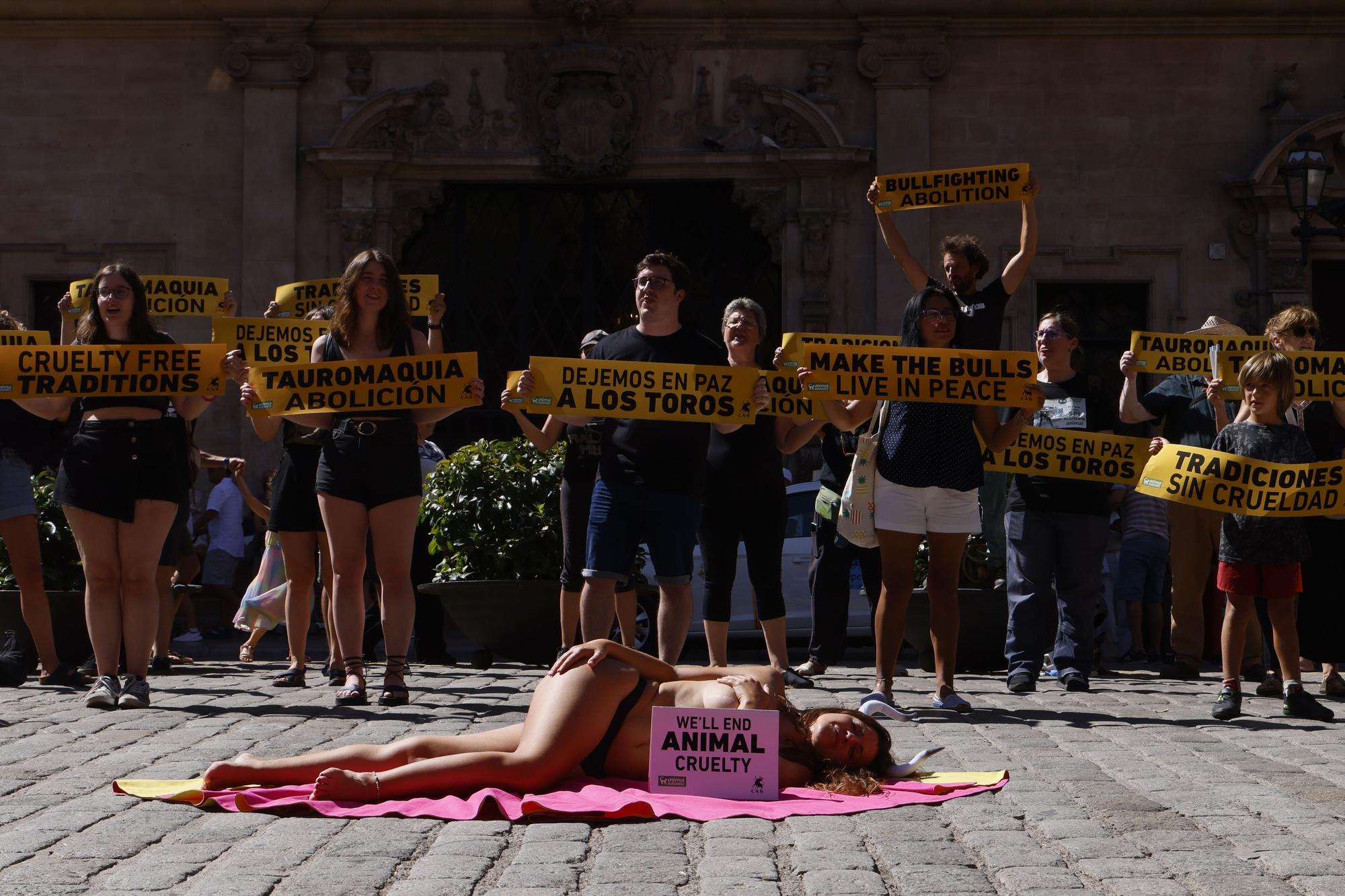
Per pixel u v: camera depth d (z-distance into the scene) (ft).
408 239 61.93
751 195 61.26
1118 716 24.64
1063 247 61.16
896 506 24.25
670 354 24.08
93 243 61.82
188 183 61.72
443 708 24.45
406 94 60.75
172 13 61.31
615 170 60.90
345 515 24.53
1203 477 25.30
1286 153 59.62
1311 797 16.02
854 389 23.72
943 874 11.92
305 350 29.17
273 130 61.36
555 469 35.47
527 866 12.08
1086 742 20.88
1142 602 41.47
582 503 28.81
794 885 11.55
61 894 11.06
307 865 12.03
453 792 14.90
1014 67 61.31
